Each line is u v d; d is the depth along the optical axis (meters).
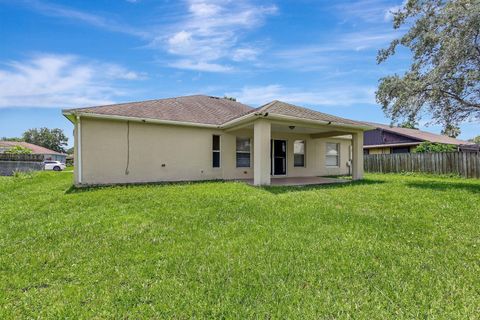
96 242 4.30
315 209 6.12
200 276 3.17
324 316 2.45
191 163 11.91
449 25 9.20
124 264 3.53
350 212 5.89
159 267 3.43
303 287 2.94
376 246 4.01
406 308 2.54
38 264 3.55
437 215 5.61
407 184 10.34
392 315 2.45
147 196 7.66
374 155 18.23
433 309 2.51
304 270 3.29
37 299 2.77
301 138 14.74
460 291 2.80
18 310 2.59
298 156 14.73
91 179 9.92
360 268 3.33
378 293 2.79
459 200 6.98
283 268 3.34
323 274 3.20
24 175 15.55
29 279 3.18
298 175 14.64
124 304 2.67
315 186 9.92
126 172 10.55
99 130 10.07
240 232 4.69
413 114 10.40
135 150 10.73
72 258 3.72
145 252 3.89
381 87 11.09
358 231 4.68
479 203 6.57
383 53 11.45
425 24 9.95
